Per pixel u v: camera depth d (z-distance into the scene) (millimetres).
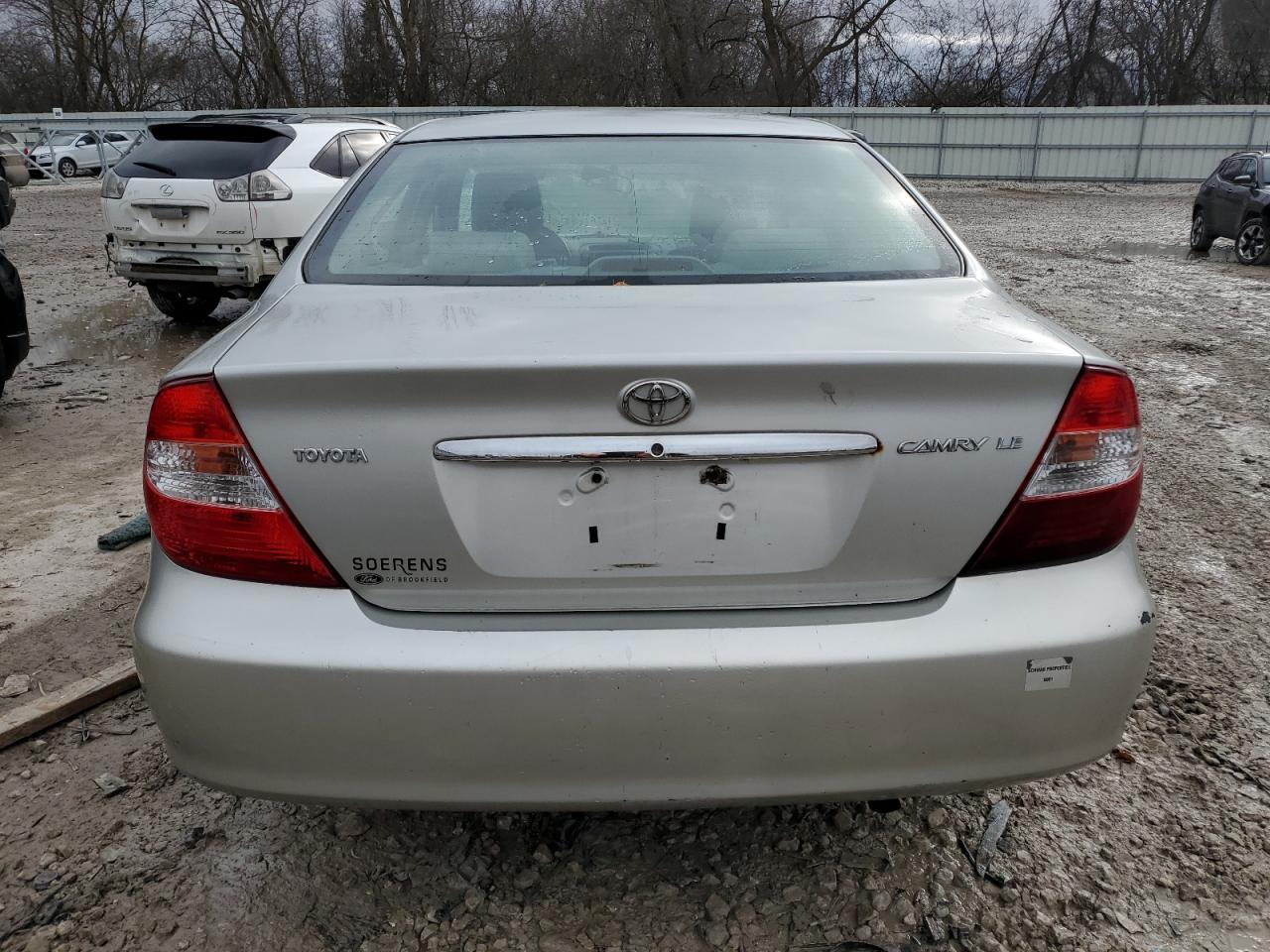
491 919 1944
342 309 1896
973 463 1624
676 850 2133
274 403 1585
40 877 2039
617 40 35750
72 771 2389
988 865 2092
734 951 1873
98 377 6410
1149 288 10734
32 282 10438
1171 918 1965
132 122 27578
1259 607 3287
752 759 1634
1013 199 24234
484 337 1674
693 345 1620
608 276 2074
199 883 2027
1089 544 1698
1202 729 2598
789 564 1635
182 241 7242
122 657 2904
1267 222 12555
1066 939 1908
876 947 1883
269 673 1600
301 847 2133
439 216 2289
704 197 2346
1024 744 1682
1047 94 37594
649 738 1615
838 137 2711
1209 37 36562
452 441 1569
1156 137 28047
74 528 3875
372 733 1612
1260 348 7578
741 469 1604
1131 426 1717
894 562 1646
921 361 1573
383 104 37875
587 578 1626
